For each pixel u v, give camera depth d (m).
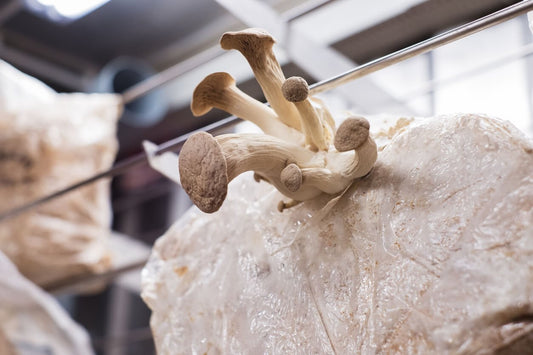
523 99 0.95
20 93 1.18
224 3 0.73
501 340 0.33
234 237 0.48
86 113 1.14
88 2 1.21
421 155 0.40
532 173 0.36
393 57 0.46
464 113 0.40
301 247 0.44
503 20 0.43
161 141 1.46
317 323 0.41
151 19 1.35
